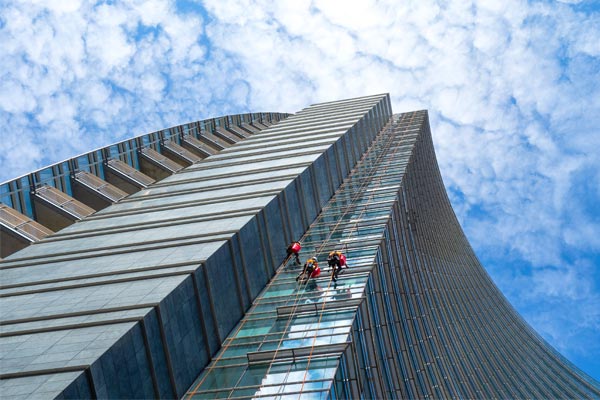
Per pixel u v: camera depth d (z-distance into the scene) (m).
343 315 20.86
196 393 17.97
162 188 37.12
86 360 14.68
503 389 43.84
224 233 23.92
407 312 31.05
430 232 54.34
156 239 24.83
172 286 18.95
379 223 31.19
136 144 46.69
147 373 16.66
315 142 44.78
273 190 30.12
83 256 24.05
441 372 34.06
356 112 63.75
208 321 20.39
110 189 38.09
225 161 43.38
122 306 17.78
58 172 35.59
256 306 23.58
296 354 18.75
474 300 59.41
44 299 19.45
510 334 61.38
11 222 29.39
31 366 14.63
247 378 18.06
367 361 20.64
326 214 35.22
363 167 48.62
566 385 57.38
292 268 26.89
